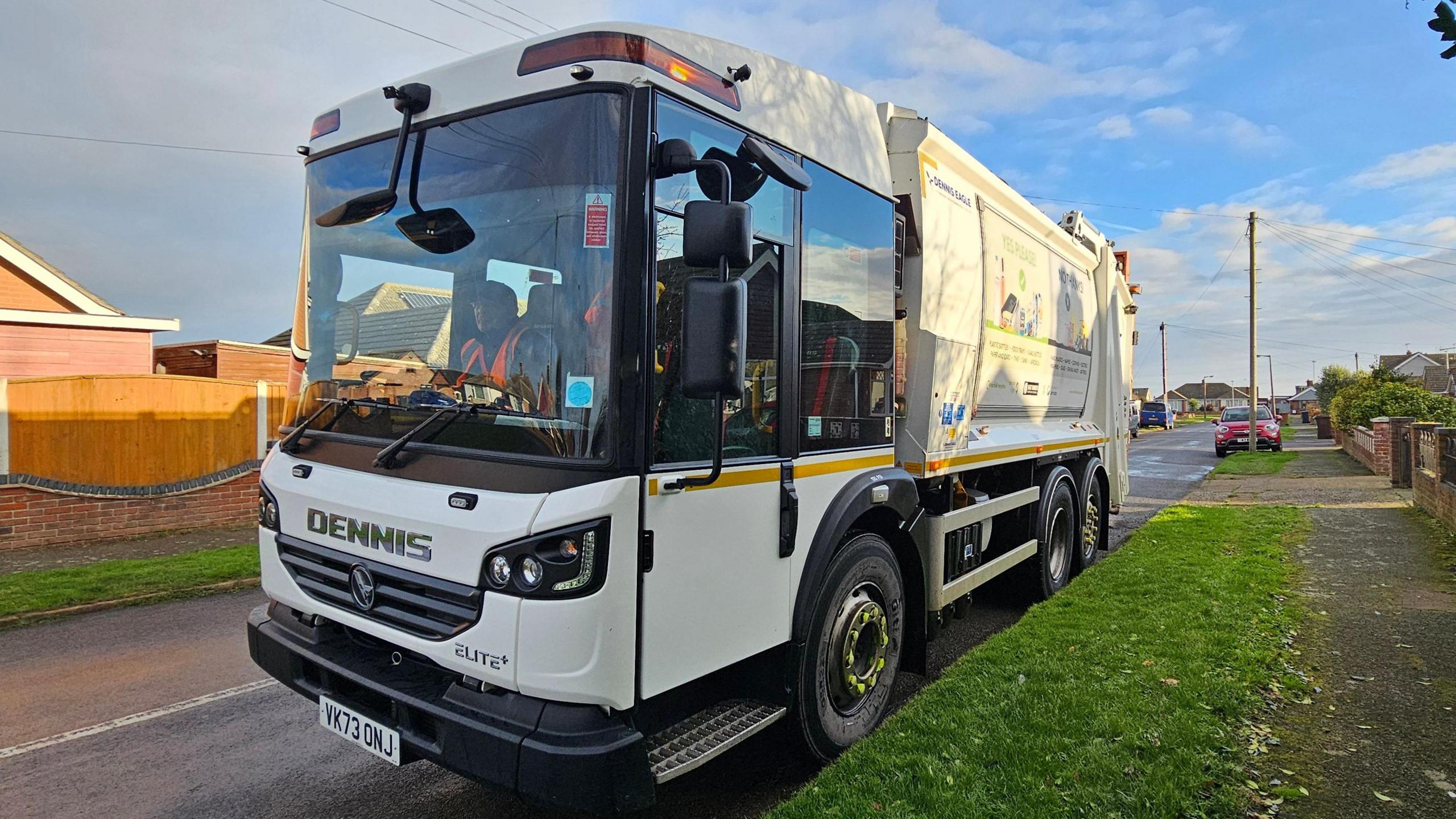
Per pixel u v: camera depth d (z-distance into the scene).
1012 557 6.29
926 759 3.58
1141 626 5.70
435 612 2.80
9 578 7.99
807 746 3.65
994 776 3.46
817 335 3.68
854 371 4.02
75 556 9.46
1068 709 4.15
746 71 3.23
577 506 2.55
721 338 2.55
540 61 2.87
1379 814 3.33
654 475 2.70
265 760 4.13
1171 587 6.94
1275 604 6.49
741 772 3.95
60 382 10.09
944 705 4.24
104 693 5.11
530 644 2.55
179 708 4.84
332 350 3.47
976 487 5.94
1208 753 3.71
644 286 2.66
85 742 4.34
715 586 3.00
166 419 11.04
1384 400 24.72
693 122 2.94
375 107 3.43
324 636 3.31
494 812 3.59
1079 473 8.09
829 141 3.87
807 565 3.54
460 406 2.91
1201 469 22.52
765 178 3.32
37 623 6.77
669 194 2.80
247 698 5.02
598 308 2.67
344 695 3.12
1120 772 3.50
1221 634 5.49
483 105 3.01
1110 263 9.12
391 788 3.82
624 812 2.57
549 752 2.50
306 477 3.35
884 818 3.13
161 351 21.66
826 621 3.74
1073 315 7.91
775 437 3.37
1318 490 15.41
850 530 4.12
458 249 3.03
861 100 4.25
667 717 2.98
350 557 3.10
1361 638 5.64
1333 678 4.87
